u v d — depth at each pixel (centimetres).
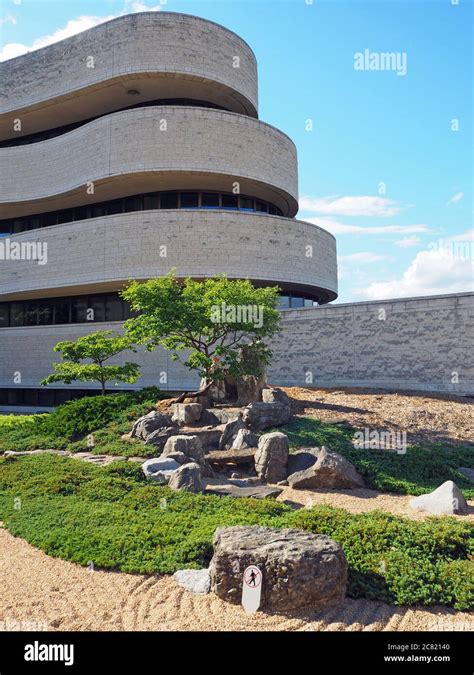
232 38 3086
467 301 2108
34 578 711
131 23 2922
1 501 1059
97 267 2869
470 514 1016
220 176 2880
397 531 811
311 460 1306
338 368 2389
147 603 638
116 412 1808
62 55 3144
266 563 636
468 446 1490
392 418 1708
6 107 3331
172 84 3002
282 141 3123
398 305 2266
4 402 3272
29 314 3394
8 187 3291
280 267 2880
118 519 912
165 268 2747
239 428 1533
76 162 3044
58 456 1420
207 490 1136
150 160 2798
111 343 2120
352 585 669
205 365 1769
